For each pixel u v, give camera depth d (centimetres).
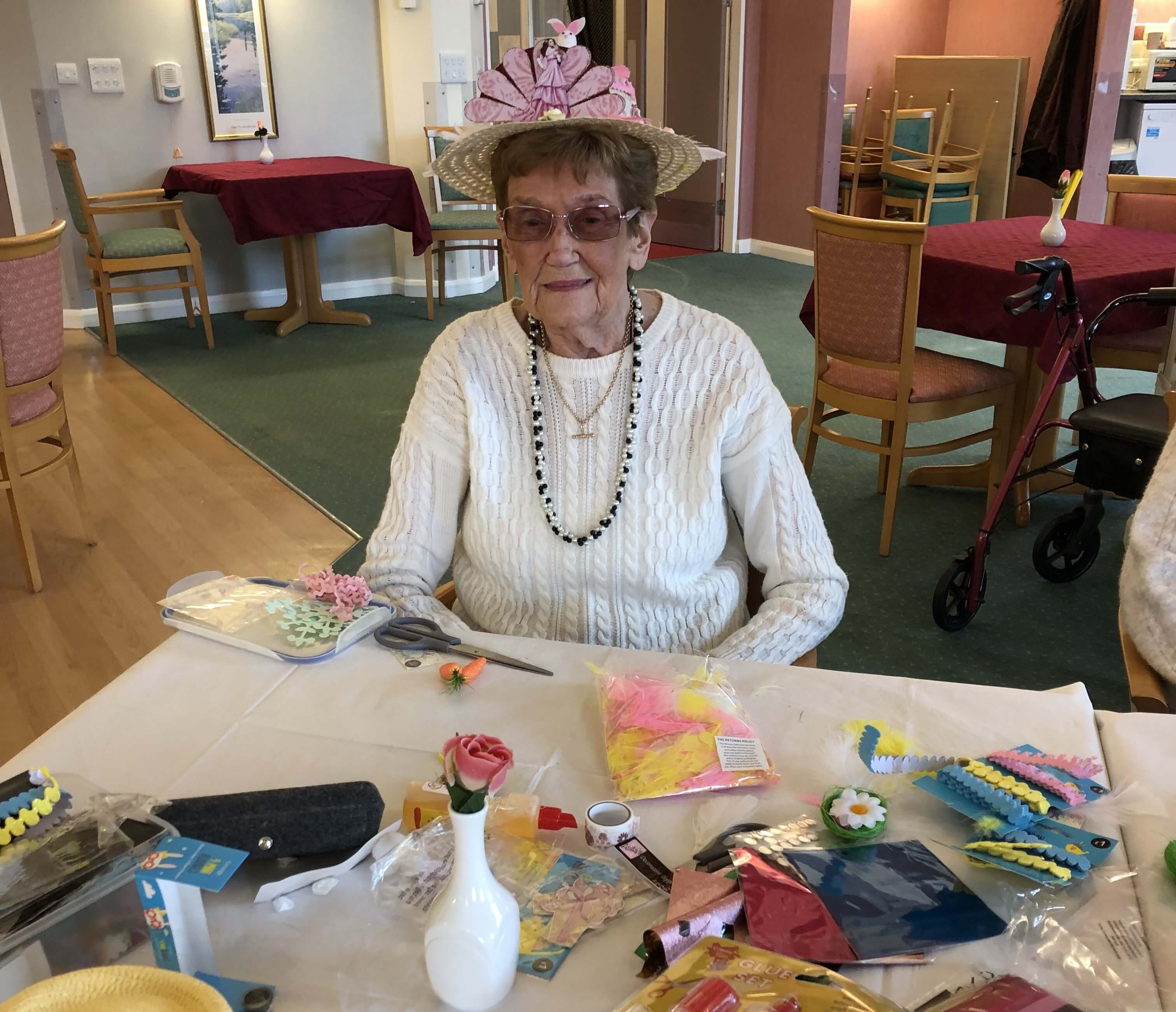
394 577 142
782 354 504
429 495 146
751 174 740
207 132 575
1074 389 450
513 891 83
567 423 141
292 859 87
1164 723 104
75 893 74
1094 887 82
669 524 139
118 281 579
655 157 135
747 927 79
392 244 643
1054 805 89
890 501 303
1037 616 273
